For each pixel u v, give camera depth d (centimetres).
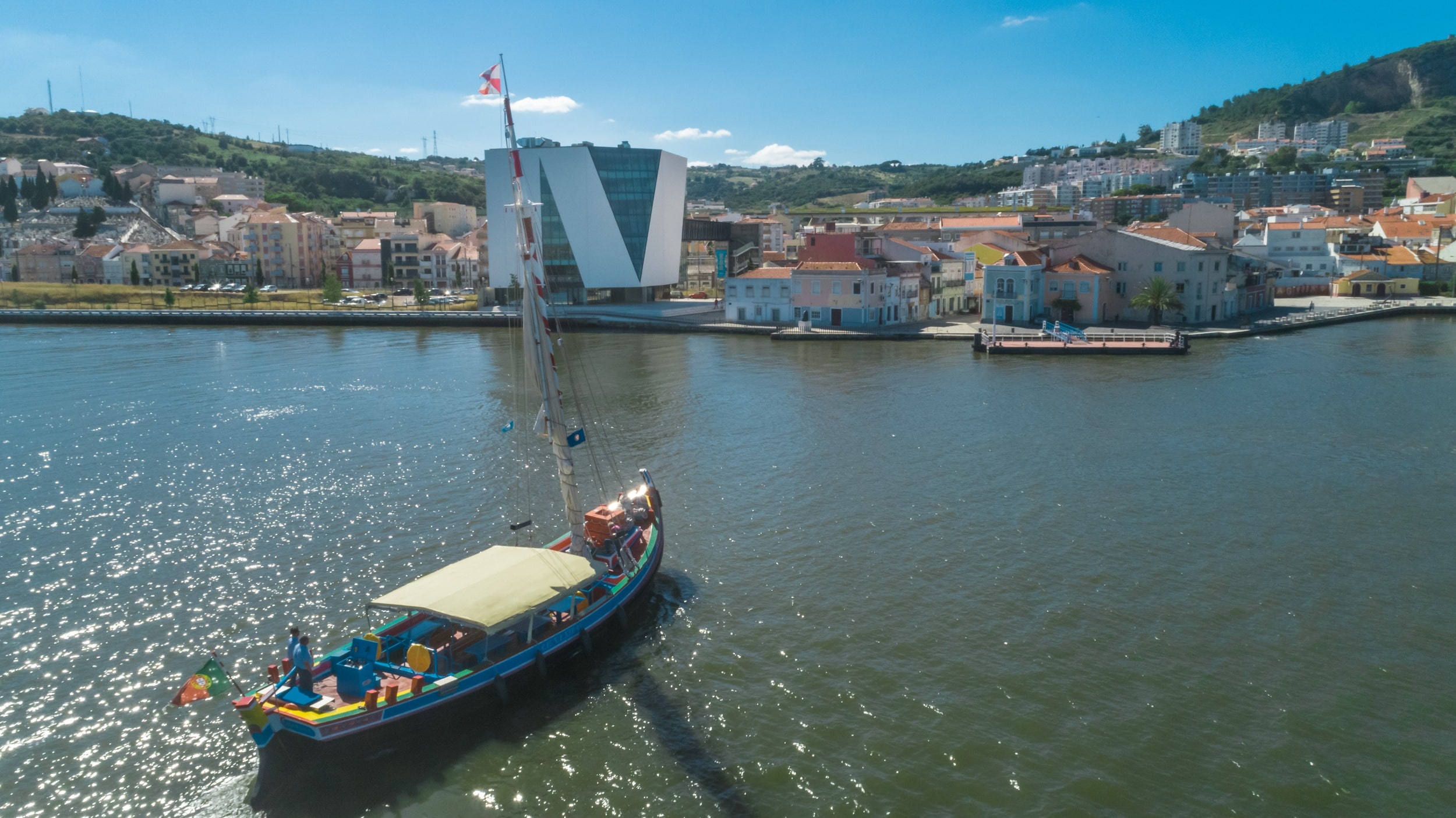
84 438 6775
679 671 3322
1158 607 3747
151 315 15588
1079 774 2689
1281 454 6038
